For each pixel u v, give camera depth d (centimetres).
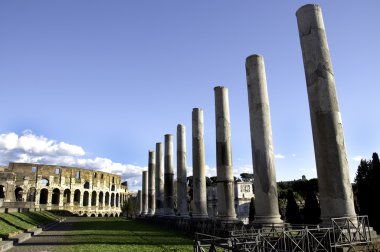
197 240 1222
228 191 2484
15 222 2970
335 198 1388
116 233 2784
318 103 1504
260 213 1780
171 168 4016
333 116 1475
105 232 2888
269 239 1389
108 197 9212
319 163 1462
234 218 2419
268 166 1830
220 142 2594
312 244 1259
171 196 3941
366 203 2798
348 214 1364
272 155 1864
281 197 4828
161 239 2288
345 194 1390
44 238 2411
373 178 2814
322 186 1438
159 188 4475
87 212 8294
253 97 1950
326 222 1384
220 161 2555
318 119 1491
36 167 7581
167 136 4100
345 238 1285
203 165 3120
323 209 1422
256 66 1981
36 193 7425
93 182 8681
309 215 3238
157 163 4559
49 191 7625
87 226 3772
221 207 2469
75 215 7331
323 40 1577
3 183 5800
